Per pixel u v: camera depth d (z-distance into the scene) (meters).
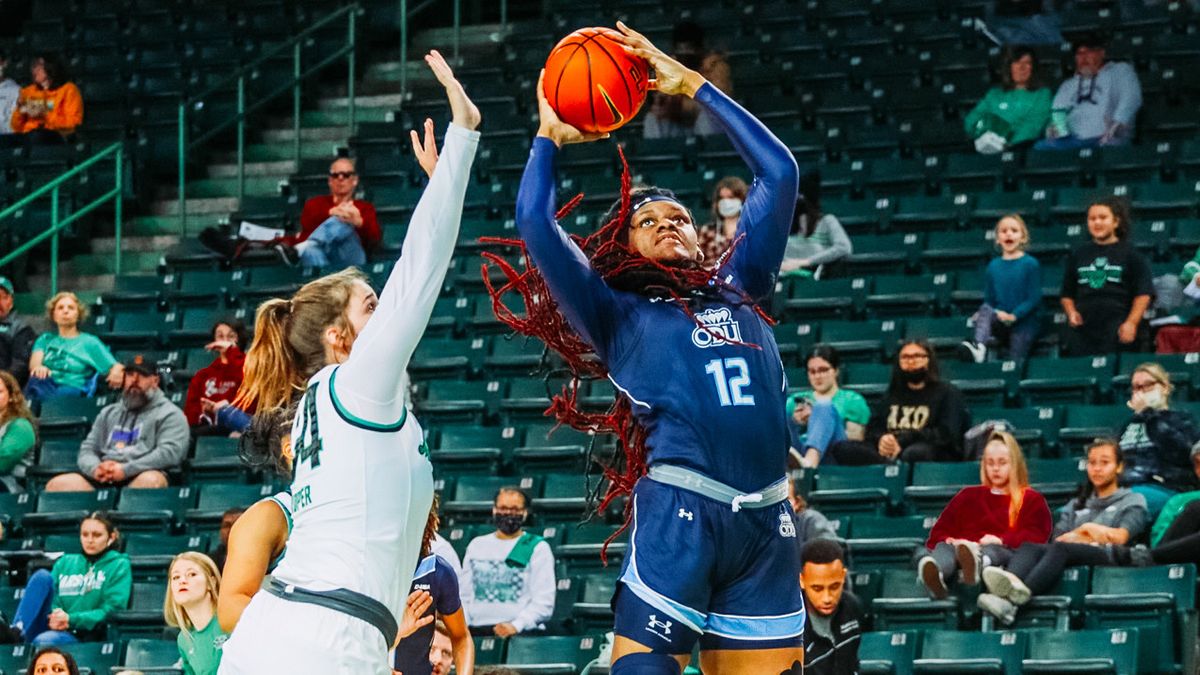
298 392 5.66
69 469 15.77
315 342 5.65
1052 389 14.60
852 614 10.76
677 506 5.45
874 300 16.41
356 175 19.88
